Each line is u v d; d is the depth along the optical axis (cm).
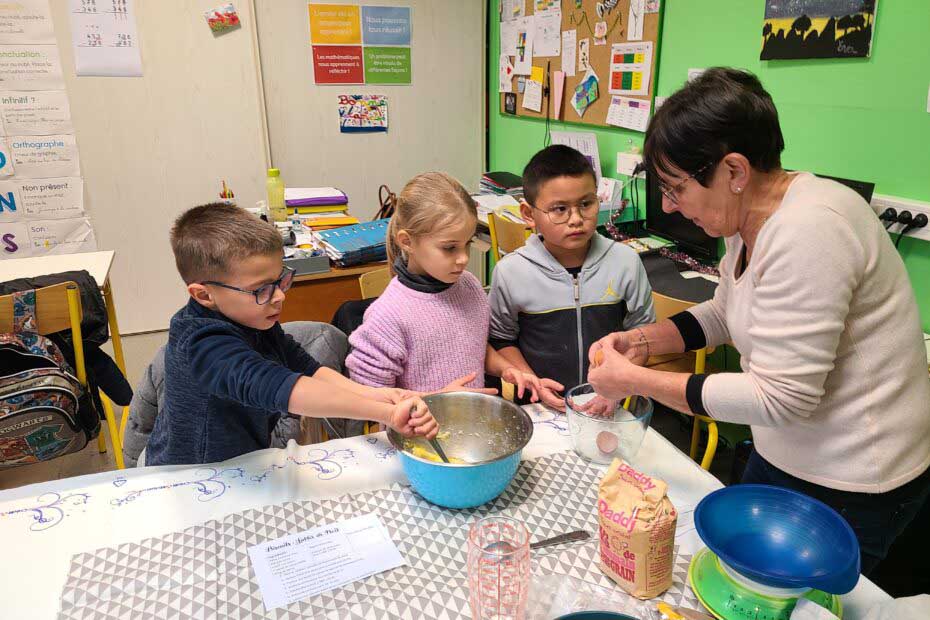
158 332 389
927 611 69
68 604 79
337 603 79
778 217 87
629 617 72
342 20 381
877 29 195
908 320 96
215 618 77
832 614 70
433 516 97
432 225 126
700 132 88
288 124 390
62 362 190
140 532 92
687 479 107
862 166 209
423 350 136
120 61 339
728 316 108
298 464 110
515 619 75
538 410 131
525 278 159
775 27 226
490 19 413
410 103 415
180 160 366
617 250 163
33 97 330
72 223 355
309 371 131
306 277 241
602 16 310
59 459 248
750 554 82
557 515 97
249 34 359
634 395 111
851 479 99
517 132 406
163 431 124
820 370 86
